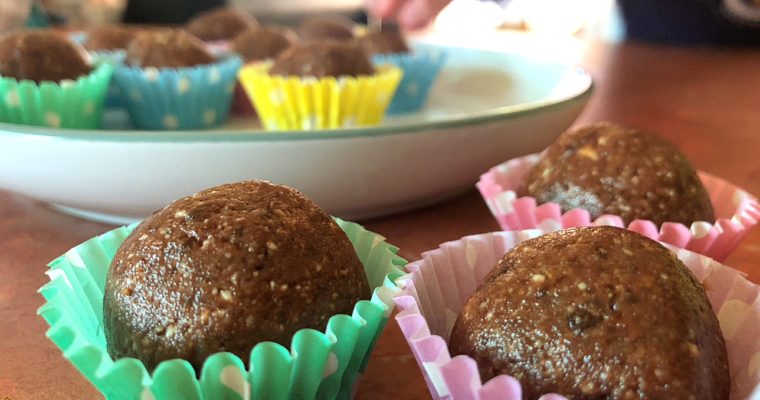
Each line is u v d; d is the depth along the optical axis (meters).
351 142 0.12
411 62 0.22
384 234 0.14
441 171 0.14
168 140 0.12
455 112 0.23
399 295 0.08
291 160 0.12
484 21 0.54
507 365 0.08
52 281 0.09
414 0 0.37
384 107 0.21
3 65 0.18
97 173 0.12
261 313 0.08
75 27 0.35
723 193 0.13
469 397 0.07
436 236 0.14
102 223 0.15
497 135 0.14
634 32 0.42
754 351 0.08
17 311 0.11
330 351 0.08
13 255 0.13
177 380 0.07
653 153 0.12
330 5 0.53
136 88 0.21
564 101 0.16
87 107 0.20
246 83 0.21
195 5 0.45
